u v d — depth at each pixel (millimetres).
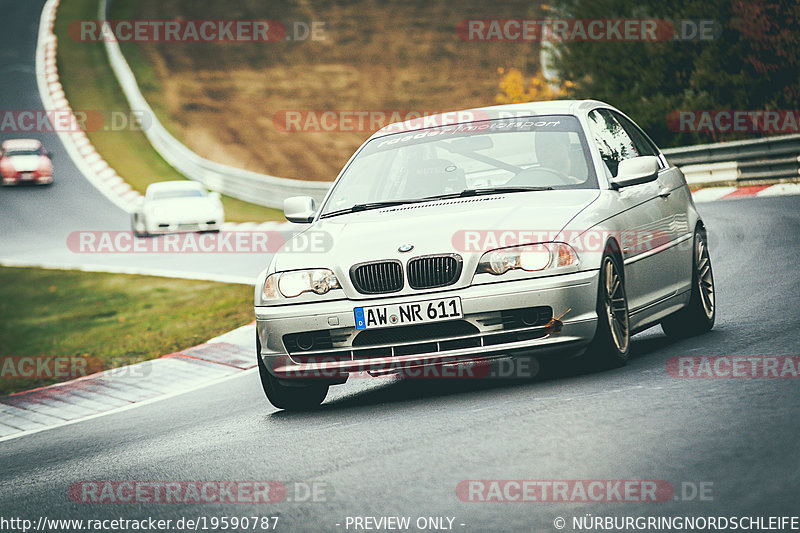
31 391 33062
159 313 48125
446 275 19516
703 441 13938
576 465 13570
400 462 15023
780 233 41750
